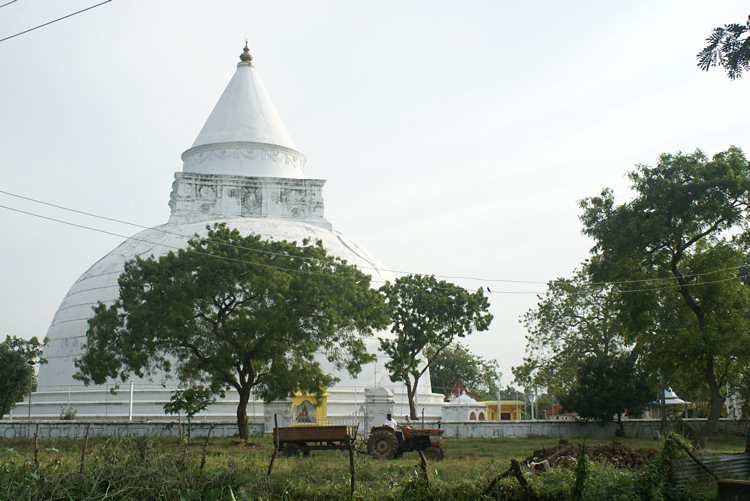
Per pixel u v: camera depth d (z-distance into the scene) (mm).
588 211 38500
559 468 19094
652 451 24672
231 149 62688
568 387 56250
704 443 35469
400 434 28781
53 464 17156
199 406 34719
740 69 10891
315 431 28250
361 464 21312
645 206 36000
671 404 61125
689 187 34625
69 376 49594
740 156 35312
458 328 48125
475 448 33625
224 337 34219
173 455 18297
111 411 46688
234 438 38000
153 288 34062
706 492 16625
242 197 60750
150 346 33938
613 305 39812
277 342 34281
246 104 64688
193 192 59875
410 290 47656
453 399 70438
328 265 37281
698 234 36094
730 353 35469
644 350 38656
